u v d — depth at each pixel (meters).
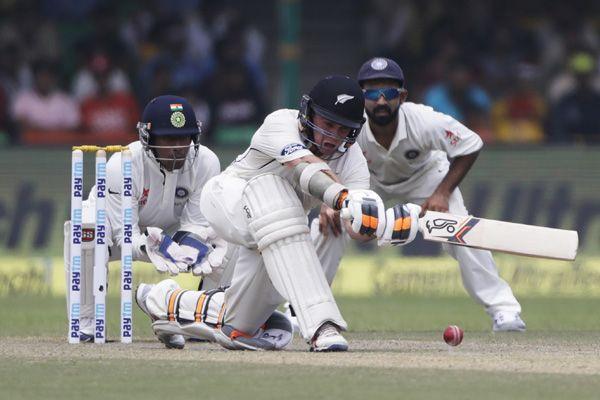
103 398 16.34
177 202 26.66
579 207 52.81
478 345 24.84
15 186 53.22
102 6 68.25
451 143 29.72
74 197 23.48
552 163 53.22
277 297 22.20
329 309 21.47
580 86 63.62
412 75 67.94
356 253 50.69
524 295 49.03
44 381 17.88
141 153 26.17
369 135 29.89
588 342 25.95
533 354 21.97
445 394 16.50
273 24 73.94
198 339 25.88
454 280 49.47
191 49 65.81
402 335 28.67
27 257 52.56
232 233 21.94
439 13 69.69
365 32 72.81
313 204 22.61
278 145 21.39
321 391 16.73
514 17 69.75
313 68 73.00
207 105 63.81
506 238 20.47
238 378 17.97
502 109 64.75
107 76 63.22
